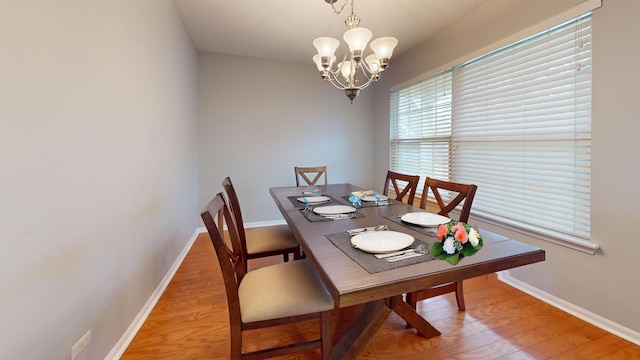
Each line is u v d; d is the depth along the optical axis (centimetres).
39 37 96
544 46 194
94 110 127
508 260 104
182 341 156
